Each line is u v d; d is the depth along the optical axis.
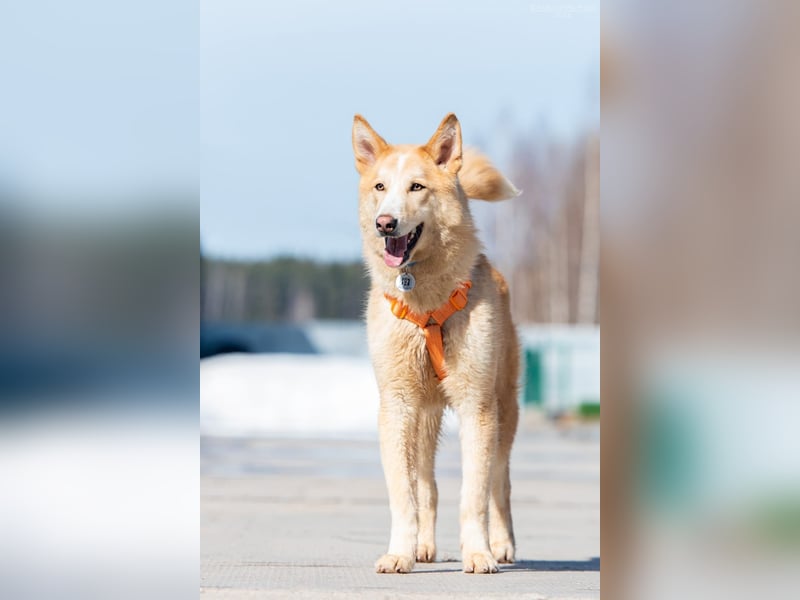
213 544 12.20
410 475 9.88
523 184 66.75
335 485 20.05
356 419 39.59
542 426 39.53
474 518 9.78
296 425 38.56
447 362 9.73
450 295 9.67
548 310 66.69
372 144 10.40
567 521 15.13
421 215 9.66
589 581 9.02
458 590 8.44
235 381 41.47
